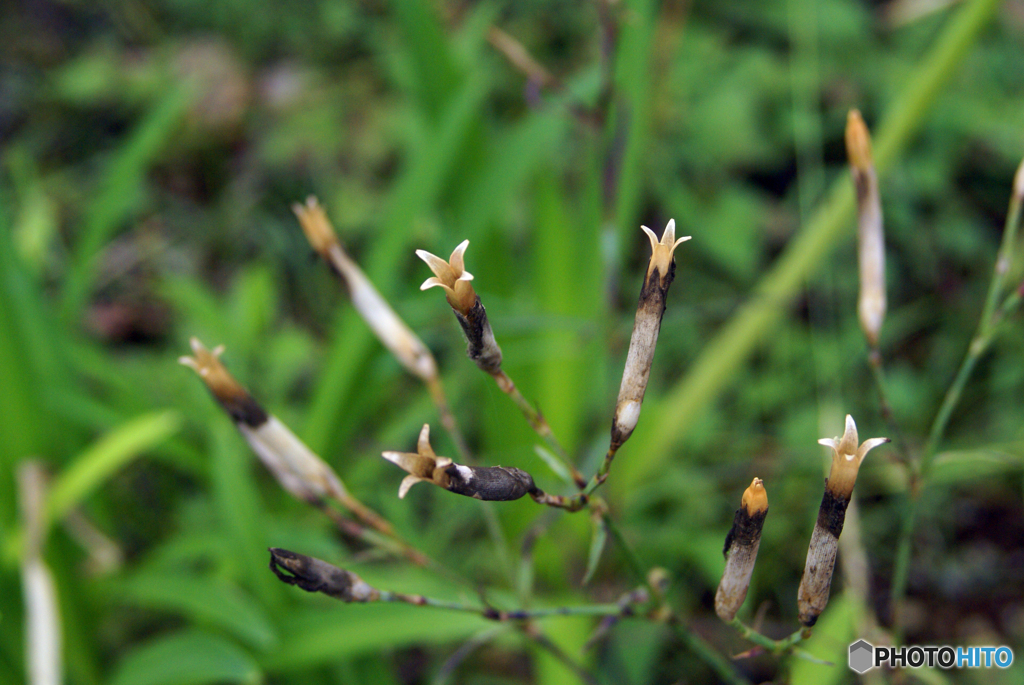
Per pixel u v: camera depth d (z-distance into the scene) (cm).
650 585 49
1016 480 74
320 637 56
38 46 120
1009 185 94
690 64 96
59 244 91
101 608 60
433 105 62
